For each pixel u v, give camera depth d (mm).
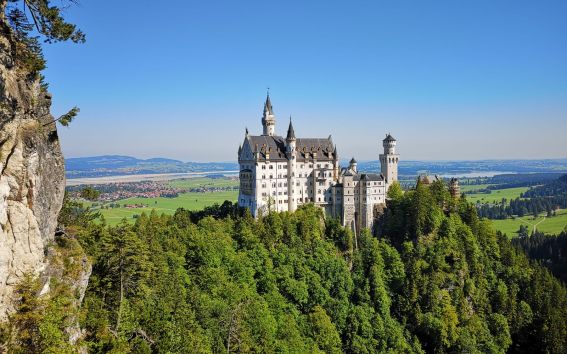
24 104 59562
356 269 199500
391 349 165500
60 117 65125
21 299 56688
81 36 62156
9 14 58906
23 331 55719
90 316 73938
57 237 71188
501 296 198250
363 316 171750
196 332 102938
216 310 123500
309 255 190875
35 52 61531
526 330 193125
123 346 73375
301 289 170000
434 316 183000
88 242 98938
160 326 91500
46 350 54781
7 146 56500
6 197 56344
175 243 162125
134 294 98312
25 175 58781
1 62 55250
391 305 188000
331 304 173500
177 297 113250
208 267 156125
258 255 178000
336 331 162125
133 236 89688
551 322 187250
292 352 134375
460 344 173875
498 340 184625
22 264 57781
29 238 59031
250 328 128125
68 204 100438
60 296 61281
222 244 173375
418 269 194750
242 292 150375
